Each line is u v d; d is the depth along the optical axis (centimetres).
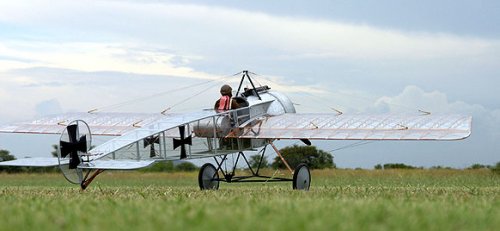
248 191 2917
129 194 2694
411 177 6600
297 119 3903
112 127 4094
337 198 2227
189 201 2036
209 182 3688
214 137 3584
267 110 3991
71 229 1382
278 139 3766
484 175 6669
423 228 1362
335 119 3866
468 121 3612
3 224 1461
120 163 3116
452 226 1389
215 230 1324
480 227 1398
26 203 2023
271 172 6134
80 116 4272
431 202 2003
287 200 1938
